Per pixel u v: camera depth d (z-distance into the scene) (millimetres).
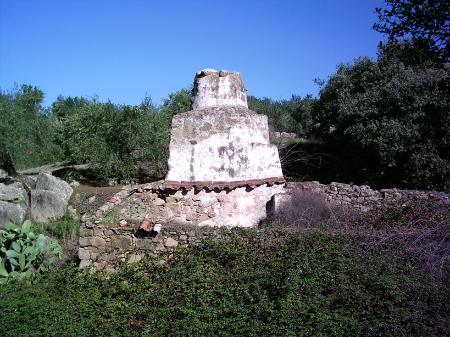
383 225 8852
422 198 10609
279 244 7059
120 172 19250
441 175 13648
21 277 7816
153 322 6094
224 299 6191
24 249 8156
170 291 6641
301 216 9188
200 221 9430
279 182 10406
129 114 19953
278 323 5555
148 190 9531
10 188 14266
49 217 13516
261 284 6312
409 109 14414
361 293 5785
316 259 6598
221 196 9602
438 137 13820
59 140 22922
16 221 12625
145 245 7617
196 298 6363
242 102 10727
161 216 9281
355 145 16578
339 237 7133
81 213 13898
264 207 10016
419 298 5648
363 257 6602
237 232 7559
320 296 5871
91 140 19641
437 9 7691
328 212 9719
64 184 15797
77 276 7430
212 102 10391
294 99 30453
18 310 6461
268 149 10461
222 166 9727
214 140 9812
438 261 6453
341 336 5227
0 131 18594
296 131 27516
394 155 14375
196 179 9617
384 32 8477
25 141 19609
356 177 16891
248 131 10117
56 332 5871
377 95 15445
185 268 7012
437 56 7969
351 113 15922
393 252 6727
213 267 6922
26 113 22484
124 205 9109
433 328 5164
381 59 17594
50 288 7273
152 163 19609
